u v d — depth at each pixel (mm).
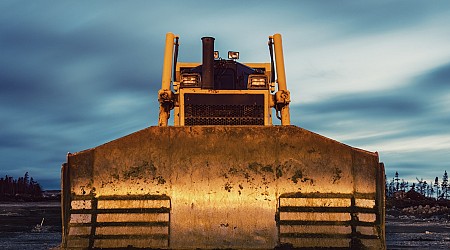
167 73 7328
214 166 4887
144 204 4781
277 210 4785
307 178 4848
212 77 6238
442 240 12859
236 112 6203
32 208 41594
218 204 4805
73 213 4742
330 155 4871
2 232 14750
